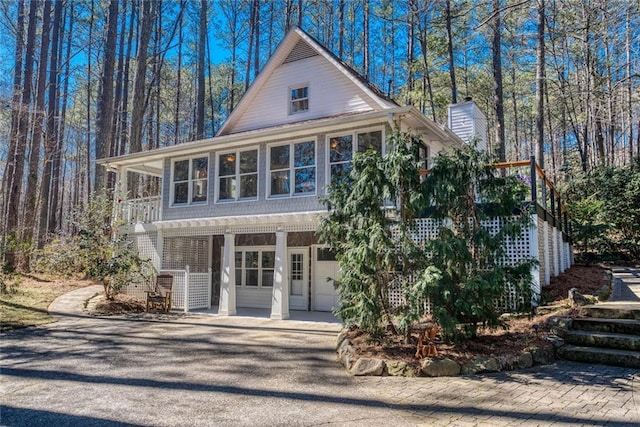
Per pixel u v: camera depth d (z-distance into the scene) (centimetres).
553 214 1119
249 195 1269
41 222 2044
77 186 3509
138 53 1986
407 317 628
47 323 1037
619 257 1658
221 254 1555
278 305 1139
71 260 1340
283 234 1162
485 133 1570
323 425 416
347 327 721
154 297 1263
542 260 920
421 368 585
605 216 1731
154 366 646
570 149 3008
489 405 467
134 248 1462
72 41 2961
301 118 1380
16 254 1623
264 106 1462
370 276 661
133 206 1522
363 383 559
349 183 734
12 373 607
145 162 1514
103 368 636
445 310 612
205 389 534
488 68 2869
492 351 639
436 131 1202
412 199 648
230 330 959
